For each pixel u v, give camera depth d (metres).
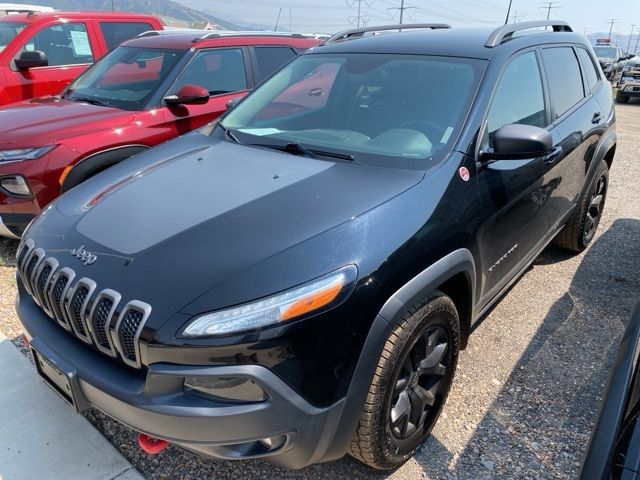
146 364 1.76
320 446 1.85
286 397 1.73
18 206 3.87
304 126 2.94
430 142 2.49
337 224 1.98
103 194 2.45
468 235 2.30
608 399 1.81
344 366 1.81
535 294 3.83
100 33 6.85
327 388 1.79
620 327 3.43
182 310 1.73
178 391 1.73
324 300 1.77
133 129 4.30
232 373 1.68
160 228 2.06
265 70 5.55
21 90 6.14
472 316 2.59
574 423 2.59
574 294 3.84
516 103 2.90
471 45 2.93
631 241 4.87
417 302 2.02
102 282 1.87
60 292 1.98
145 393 1.75
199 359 1.69
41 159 3.82
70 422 2.46
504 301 3.71
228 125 3.15
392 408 2.10
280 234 1.94
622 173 7.50
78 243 2.07
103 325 1.84
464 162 2.39
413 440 2.25
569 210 3.83
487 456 2.38
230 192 2.27
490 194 2.49
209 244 1.93
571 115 3.55
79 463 2.24
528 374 2.94
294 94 3.17
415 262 2.01
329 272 1.82
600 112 4.03
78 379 1.89
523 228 2.96
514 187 2.70
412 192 2.20
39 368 2.17
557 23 3.75
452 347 2.37
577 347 3.20
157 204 2.24
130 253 1.95
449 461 2.34
